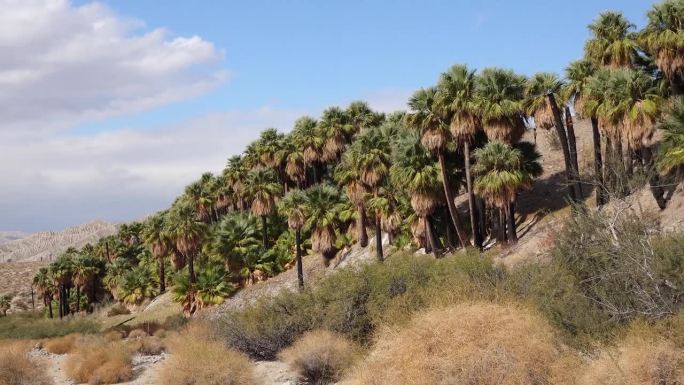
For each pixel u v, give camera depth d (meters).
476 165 32.88
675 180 25.17
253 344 15.44
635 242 9.30
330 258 46.62
